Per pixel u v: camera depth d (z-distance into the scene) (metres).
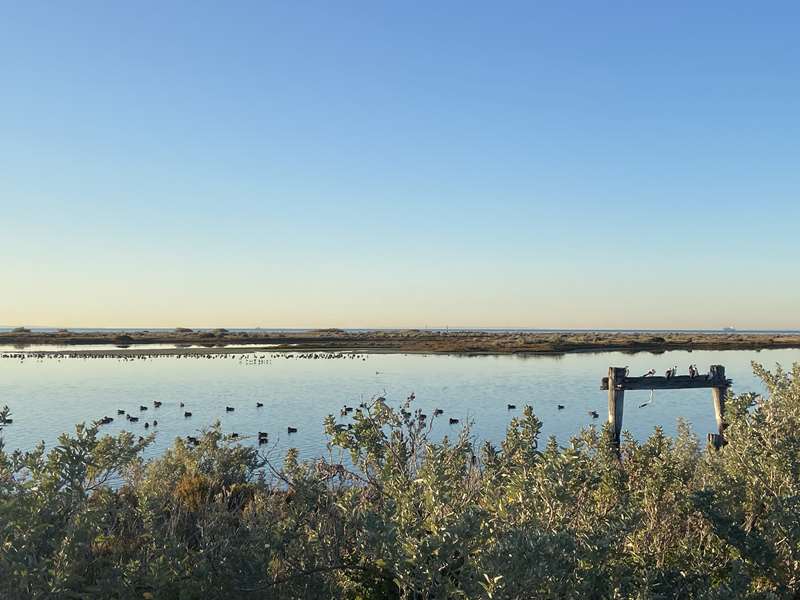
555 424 34.47
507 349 111.44
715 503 6.00
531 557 4.13
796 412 7.64
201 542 5.82
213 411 40.91
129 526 6.82
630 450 7.47
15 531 4.68
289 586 5.57
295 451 7.79
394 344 130.38
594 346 119.88
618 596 4.54
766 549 5.28
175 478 9.25
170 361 87.44
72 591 4.72
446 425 33.62
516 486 5.25
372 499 6.66
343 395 49.06
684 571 5.38
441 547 4.18
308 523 6.33
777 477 5.96
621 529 5.11
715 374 25.14
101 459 5.68
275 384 57.28
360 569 5.70
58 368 75.25
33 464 5.32
